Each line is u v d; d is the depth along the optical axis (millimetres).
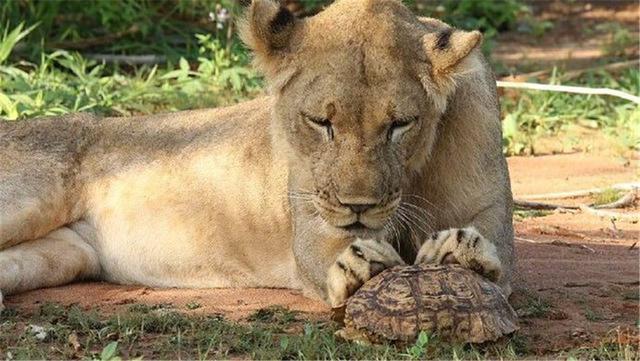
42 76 19094
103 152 12008
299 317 10156
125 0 21766
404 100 9320
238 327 9633
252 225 11422
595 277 11805
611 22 28219
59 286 11547
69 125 12156
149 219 11734
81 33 21688
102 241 11875
